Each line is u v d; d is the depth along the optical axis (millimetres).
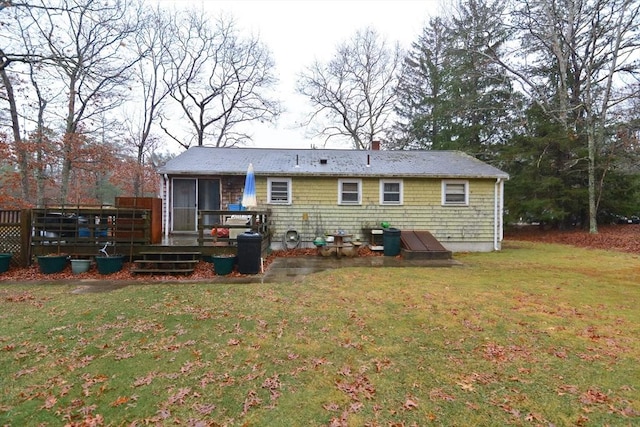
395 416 2598
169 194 11914
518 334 4215
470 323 4602
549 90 19375
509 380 3111
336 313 5020
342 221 12055
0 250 8523
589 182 16250
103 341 3982
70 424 2502
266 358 3559
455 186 12305
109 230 8953
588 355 3619
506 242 15352
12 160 14570
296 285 6855
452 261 10008
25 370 3295
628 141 16109
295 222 11984
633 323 4594
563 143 16688
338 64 26953
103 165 18562
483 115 22422
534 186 17547
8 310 5156
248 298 5844
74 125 17125
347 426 2479
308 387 3000
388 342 3971
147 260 8094
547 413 2627
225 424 2502
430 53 25875
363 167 12430
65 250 8445
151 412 2648
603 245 13406
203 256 8820
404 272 8266
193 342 3961
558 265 9305
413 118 26125
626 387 2982
